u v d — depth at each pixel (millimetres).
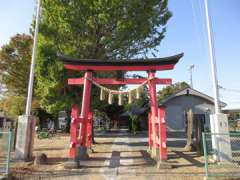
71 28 13375
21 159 8688
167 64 9766
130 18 13383
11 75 24844
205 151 6410
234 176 6320
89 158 9477
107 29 13867
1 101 28859
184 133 23422
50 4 13586
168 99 24828
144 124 32344
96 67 10047
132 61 9773
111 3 12672
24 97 26406
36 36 10133
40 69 13492
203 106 24594
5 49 24297
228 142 8219
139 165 8086
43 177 6566
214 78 8711
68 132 25906
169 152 11234
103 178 6480
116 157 9734
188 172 6980
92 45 14023
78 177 6582
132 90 9688
